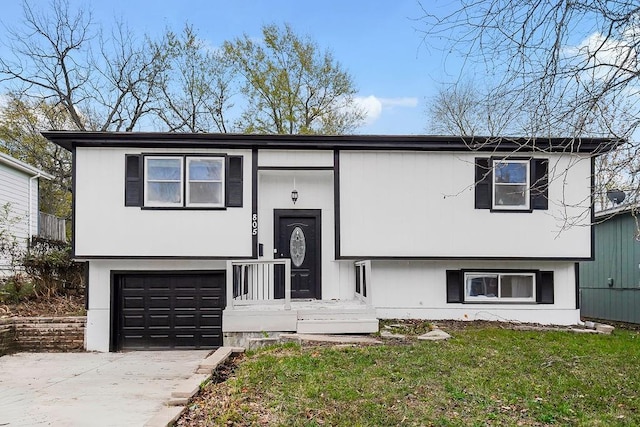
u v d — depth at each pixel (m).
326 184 12.66
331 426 5.11
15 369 9.62
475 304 12.18
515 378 6.69
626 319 15.16
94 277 12.16
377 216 11.77
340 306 10.77
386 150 11.86
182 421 5.49
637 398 5.97
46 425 5.79
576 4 5.01
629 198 6.29
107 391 7.61
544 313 12.23
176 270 12.27
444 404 5.67
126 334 12.27
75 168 11.62
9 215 17.41
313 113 27.50
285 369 7.12
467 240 11.79
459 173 11.88
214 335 12.38
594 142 10.98
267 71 26.88
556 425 5.13
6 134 26.70
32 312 13.09
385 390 6.12
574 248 11.84
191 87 26.86
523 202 11.91
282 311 9.94
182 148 11.76
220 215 11.71
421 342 9.10
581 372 7.10
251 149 11.83
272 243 12.51
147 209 11.62
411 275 12.18
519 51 5.47
